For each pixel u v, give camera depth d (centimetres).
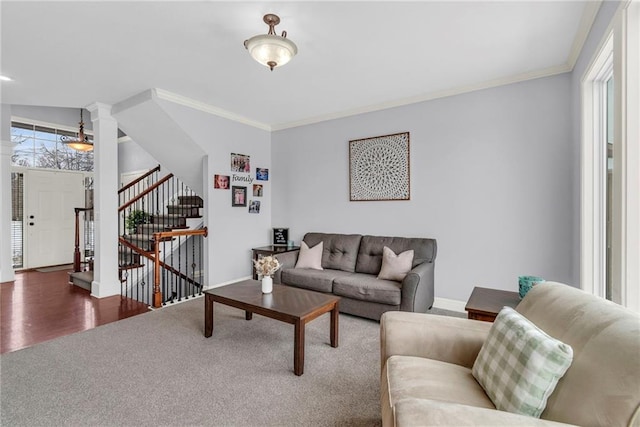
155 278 370
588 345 102
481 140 334
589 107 245
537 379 104
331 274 355
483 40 247
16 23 221
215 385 202
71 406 180
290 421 169
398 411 93
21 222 580
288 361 235
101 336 279
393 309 299
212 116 418
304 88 349
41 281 488
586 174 248
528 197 312
